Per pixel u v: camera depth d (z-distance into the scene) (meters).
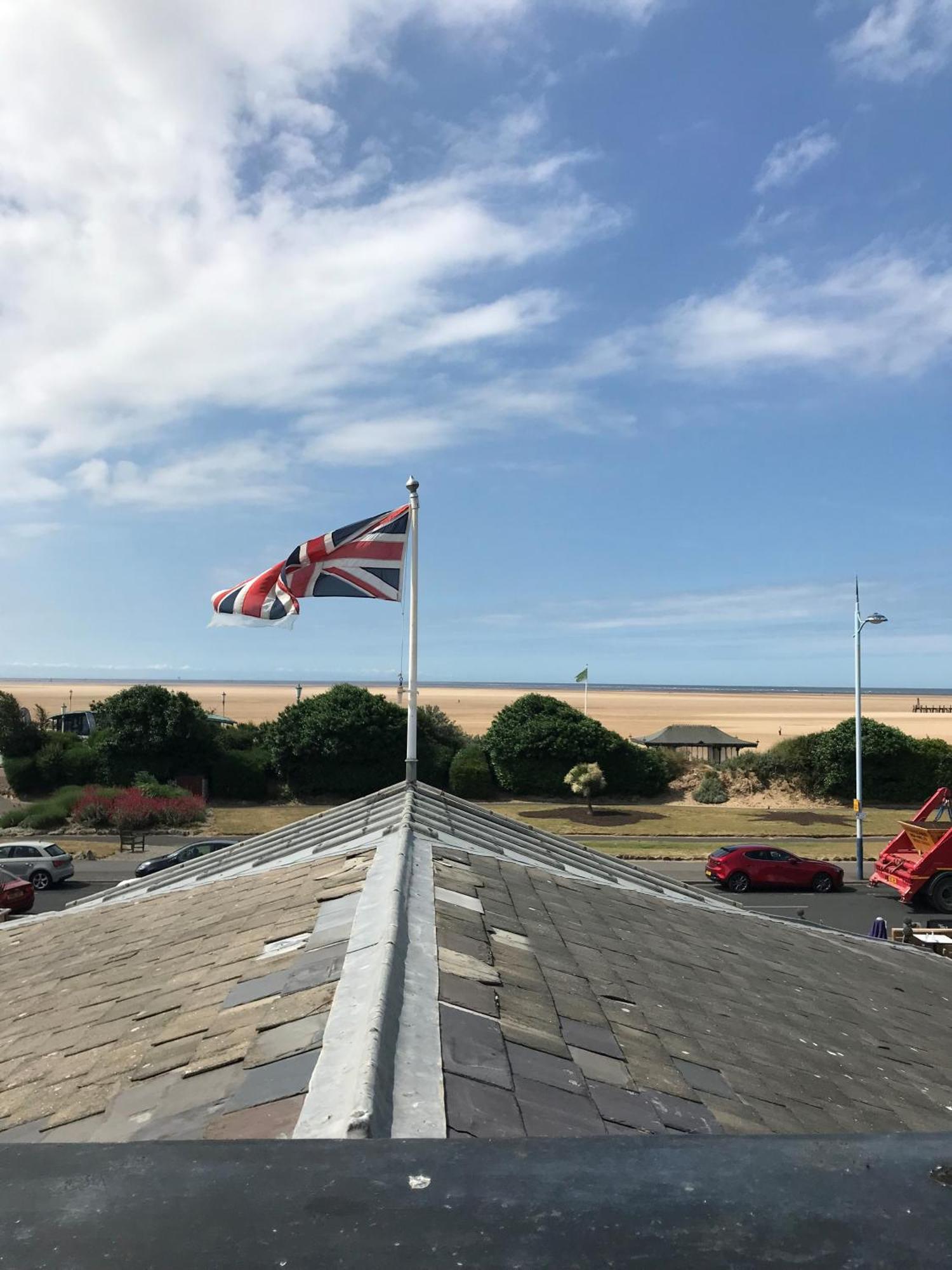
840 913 31.28
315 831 14.25
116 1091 5.68
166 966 8.43
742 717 176.38
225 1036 6.05
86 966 9.39
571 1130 4.84
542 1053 5.81
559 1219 1.17
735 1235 1.13
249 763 55.34
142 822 46.38
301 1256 1.08
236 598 16.17
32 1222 1.19
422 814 13.25
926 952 15.02
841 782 55.62
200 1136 4.58
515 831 14.99
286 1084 4.93
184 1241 1.13
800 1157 1.38
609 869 14.70
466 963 7.11
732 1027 7.84
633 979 8.25
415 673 15.35
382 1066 4.78
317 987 6.46
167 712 54.03
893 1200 1.24
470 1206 1.22
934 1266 1.06
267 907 9.63
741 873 34.97
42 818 46.47
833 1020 9.17
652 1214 1.19
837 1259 1.07
